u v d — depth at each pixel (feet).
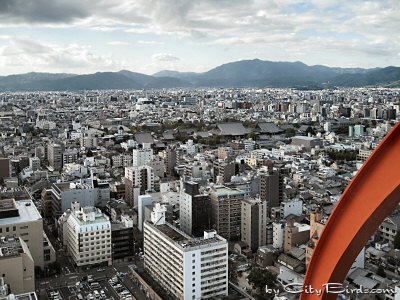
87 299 584.81
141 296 606.96
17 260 535.60
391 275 620.49
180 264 572.51
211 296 582.76
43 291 610.24
